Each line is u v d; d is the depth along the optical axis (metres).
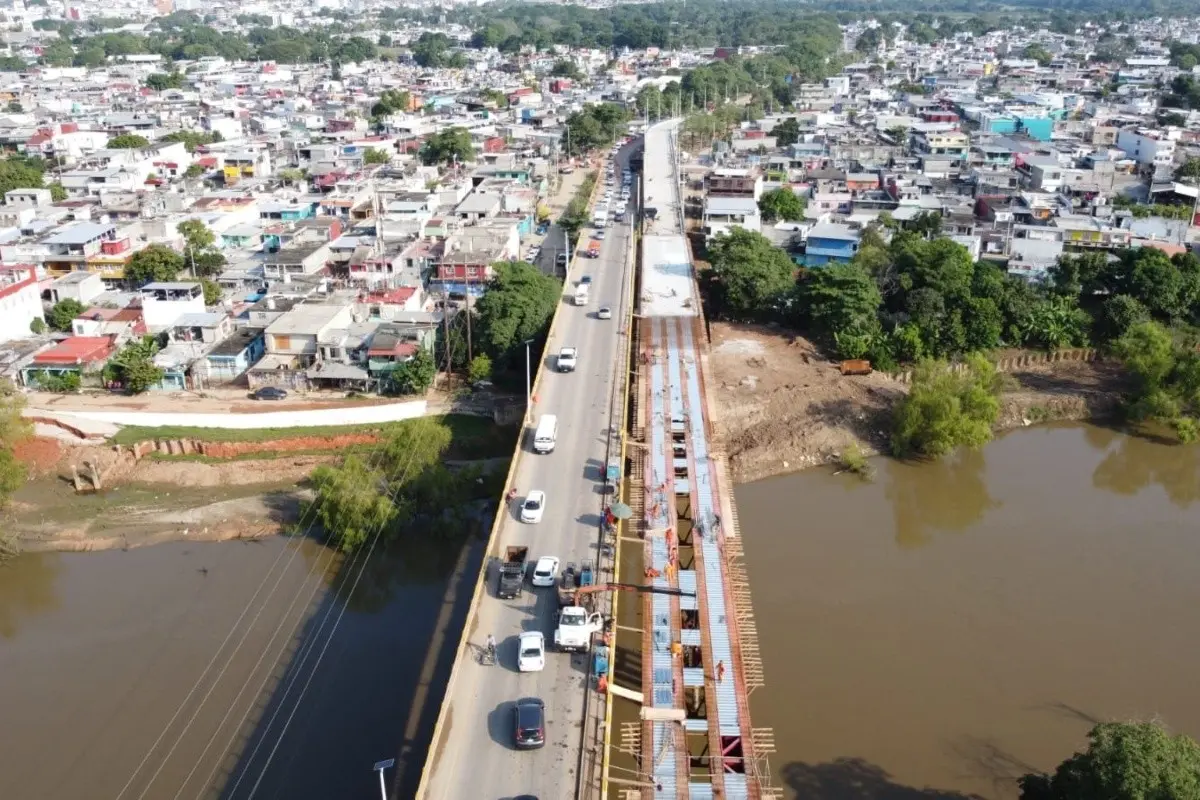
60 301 107.62
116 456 82.94
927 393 86.00
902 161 169.25
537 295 98.50
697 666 50.41
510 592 52.31
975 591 65.50
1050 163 160.75
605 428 73.25
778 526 74.25
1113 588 66.25
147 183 166.50
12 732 52.69
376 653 59.34
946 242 112.12
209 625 62.41
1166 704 54.44
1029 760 50.09
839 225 130.12
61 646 60.41
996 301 106.25
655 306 103.44
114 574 68.62
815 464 85.19
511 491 63.34
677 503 66.75
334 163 177.50
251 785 48.78
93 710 54.41
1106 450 89.56
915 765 49.66
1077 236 123.81
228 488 81.12
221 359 94.81
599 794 39.50
